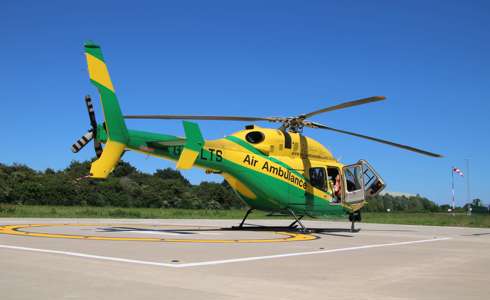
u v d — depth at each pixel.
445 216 50.03
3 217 28.41
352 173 20.92
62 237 13.78
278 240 15.06
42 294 5.78
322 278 7.65
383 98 15.61
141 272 7.57
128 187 72.50
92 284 6.45
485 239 17.70
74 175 73.31
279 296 6.06
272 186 18.81
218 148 17.56
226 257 10.02
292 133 19.89
